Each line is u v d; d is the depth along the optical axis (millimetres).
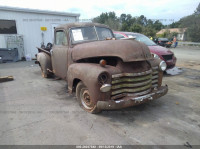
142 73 2863
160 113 3266
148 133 2570
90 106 3131
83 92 3225
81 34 3871
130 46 2871
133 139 2414
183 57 11922
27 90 4633
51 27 11188
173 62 6426
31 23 10328
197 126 2801
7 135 2488
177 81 5684
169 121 2955
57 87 4934
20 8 9594
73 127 2705
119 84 2816
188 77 6250
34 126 2734
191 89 4805
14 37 9641
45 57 5699
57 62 4391
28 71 7309
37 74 6734
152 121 2945
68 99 3934
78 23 4051
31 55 10695
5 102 3754
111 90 2736
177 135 2533
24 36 10227
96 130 2627
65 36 3932
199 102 3842
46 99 3936
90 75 2717
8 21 9516
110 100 2635
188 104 3725
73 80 3289
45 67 5691
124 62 2838
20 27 9977
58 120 2928
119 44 2930
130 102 2709
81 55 3338
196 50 17812
